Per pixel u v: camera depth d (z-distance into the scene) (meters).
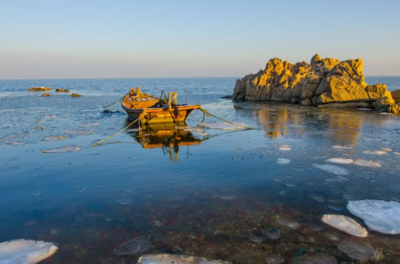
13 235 5.01
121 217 5.60
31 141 12.21
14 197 6.61
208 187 7.06
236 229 5.08
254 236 4.85
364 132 13.67
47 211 5.91
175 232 5.00
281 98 32.62
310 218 5.46
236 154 10.00
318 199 6.31
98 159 9.53
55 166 8.80
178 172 8.19
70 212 5.85
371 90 24.80
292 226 5.17
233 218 5.49
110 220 5.49
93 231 5.10
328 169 8.23
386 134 13.12
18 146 11.29
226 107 27.30
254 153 10.09
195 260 4.21
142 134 13.95
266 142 11.82
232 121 17.95
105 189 7.02
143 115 15.50
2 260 4.27
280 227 5.14
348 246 4.54
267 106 27.64
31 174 8.10
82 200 6.41
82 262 4.21
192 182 7.41
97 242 4.74
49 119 19.28
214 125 16.38
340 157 9.39
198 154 10.08
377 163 8.66
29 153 10.27
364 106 24.91
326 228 5.09
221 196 6.52
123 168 8.59
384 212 5.67
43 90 64.94
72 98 41.25
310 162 8.93
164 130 15.04
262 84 34.97
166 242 4.70
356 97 24.88
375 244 4.59
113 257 4.32
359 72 26.36
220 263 4.13
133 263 4.17
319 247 4.52
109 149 10.87
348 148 10.55
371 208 5.84
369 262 4.15
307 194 6.58
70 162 9.21
